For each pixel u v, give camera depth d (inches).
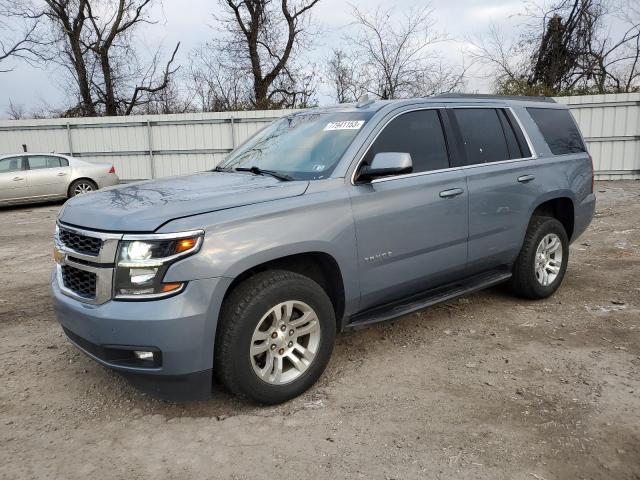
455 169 172.6
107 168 597.0
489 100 196.2
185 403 136.9
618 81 816.9
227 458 113.2
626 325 180.9
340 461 110.6
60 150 739.4
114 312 117.3
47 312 213.6
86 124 731.4
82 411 135.1
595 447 112.5
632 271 248.4
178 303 116.0
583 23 823.1
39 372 157.5
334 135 160.1
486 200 179.2
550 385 139.9
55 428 127.5
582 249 298.4
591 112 604.1
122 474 109.2
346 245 142.4
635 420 121.8
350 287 145.5
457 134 177.5
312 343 138.9
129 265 117.0
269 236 127.3
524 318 191.2
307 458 112.1
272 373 132.6
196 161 723.4
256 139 188.5
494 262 188.5
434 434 119.2
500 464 108.0
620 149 602.2
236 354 124.2
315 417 128.1
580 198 218.4
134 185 156.2
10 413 134.6
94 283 123.1
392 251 153.9
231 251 121.3
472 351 163.8
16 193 545.3
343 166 147.5
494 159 187.2
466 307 204.4
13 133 735.7
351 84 916.0
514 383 141.9
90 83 1083.9
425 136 168.7
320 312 138.3
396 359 159.5
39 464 113.3
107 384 148.8
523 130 201.0
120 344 118.3
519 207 191.3
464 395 136.3
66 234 132.8
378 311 159.3
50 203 597.0
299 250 132.6
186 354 117.7
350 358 161.2
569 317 190.5
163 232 116.0
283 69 1048.2
